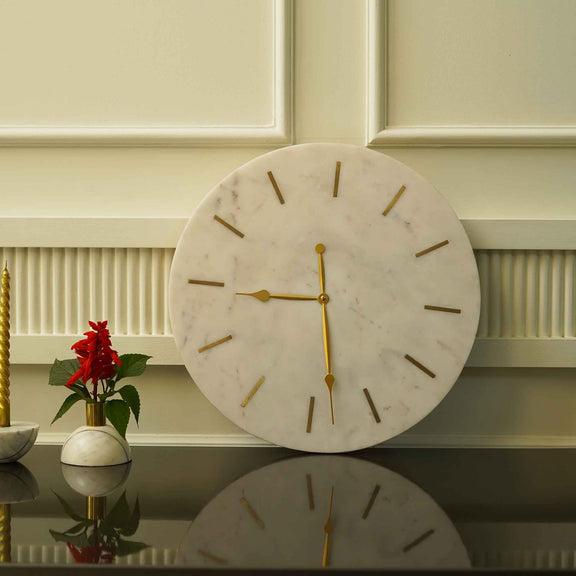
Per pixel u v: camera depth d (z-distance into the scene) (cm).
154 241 100
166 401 102
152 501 73
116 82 102
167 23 101
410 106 102
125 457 90
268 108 102
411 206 94
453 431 102
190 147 102
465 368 102
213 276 94
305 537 62
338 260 94
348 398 93
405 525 66
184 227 100
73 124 102
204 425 102
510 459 94
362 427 93
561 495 76
